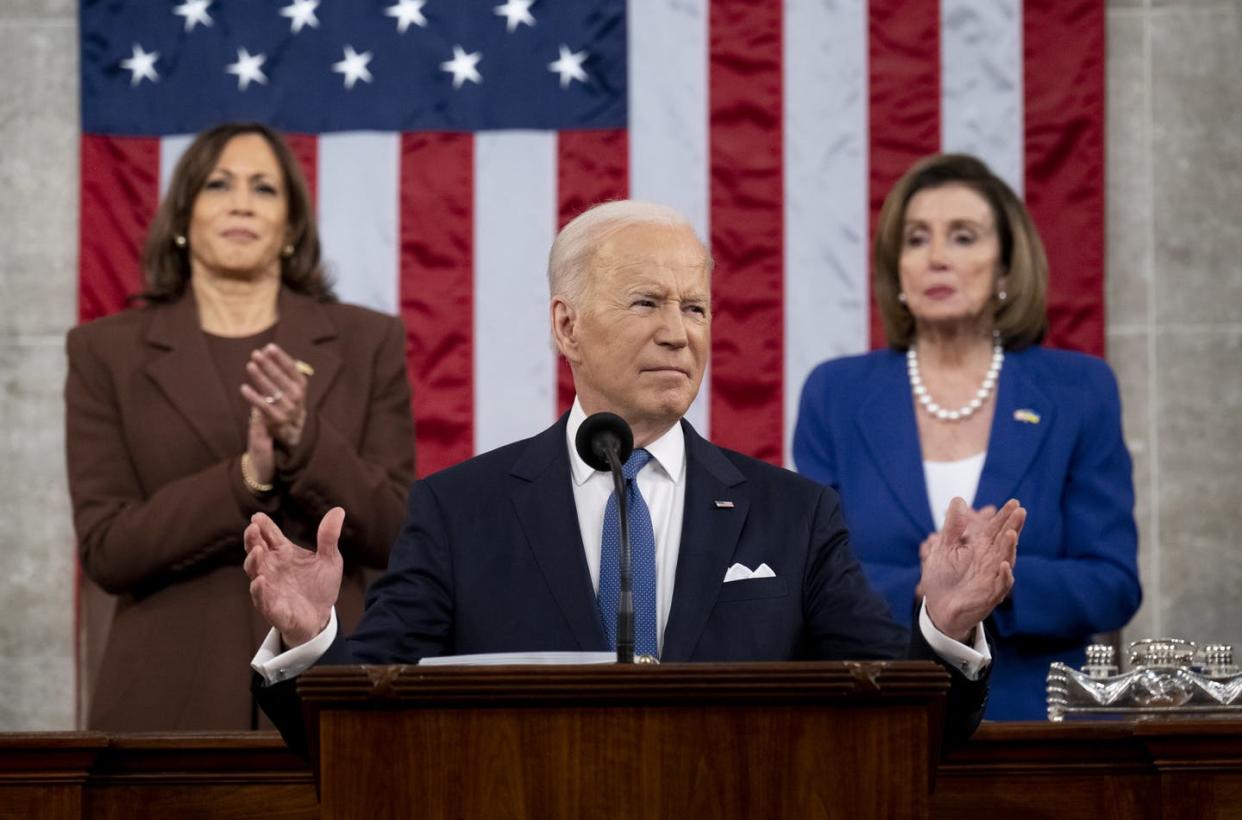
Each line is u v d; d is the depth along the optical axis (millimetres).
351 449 19203
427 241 25906
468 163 26000
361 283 25828
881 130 25688
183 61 26141
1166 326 25906
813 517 13586
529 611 13117
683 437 14023
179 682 18953
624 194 25875
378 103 26109
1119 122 26156
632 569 13320
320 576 11492
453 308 25766
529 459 13836
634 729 9680
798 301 25516
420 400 25594
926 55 25719
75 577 25906
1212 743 12016
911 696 9750
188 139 26016
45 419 26469
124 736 12234
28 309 26578
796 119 25828
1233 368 25828
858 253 25562
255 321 20984
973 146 25547
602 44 26156
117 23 26203
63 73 26766
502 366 25672
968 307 20656
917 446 20250
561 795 9641
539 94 26109
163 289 21188
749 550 13328
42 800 11977
